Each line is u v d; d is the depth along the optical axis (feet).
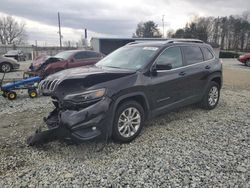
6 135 14.85
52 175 10.46
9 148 12.99
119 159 11.76
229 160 11.60
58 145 13.17
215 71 19.77
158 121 17.04
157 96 14.96
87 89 11.85
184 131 15.29
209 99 19.79
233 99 24.45
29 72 33.81
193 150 12.64
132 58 15.61
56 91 12.12
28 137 13.91
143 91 13.91
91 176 10.37
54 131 12.14
